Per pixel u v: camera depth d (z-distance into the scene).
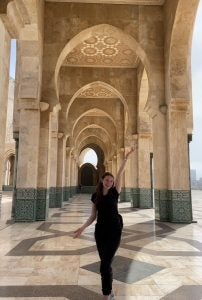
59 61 9.94
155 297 3.00
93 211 2.96
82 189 36.72
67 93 15.06
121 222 2.86
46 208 9.17
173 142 9.19
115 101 19.27
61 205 14.78
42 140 9.33
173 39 9.16
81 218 9.75
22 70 8.93
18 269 3.94
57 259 4.47
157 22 10.20
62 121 15.05
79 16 10.02
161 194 9.32
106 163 31.75
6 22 4.56
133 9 10.20
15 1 4.60
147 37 10.11
